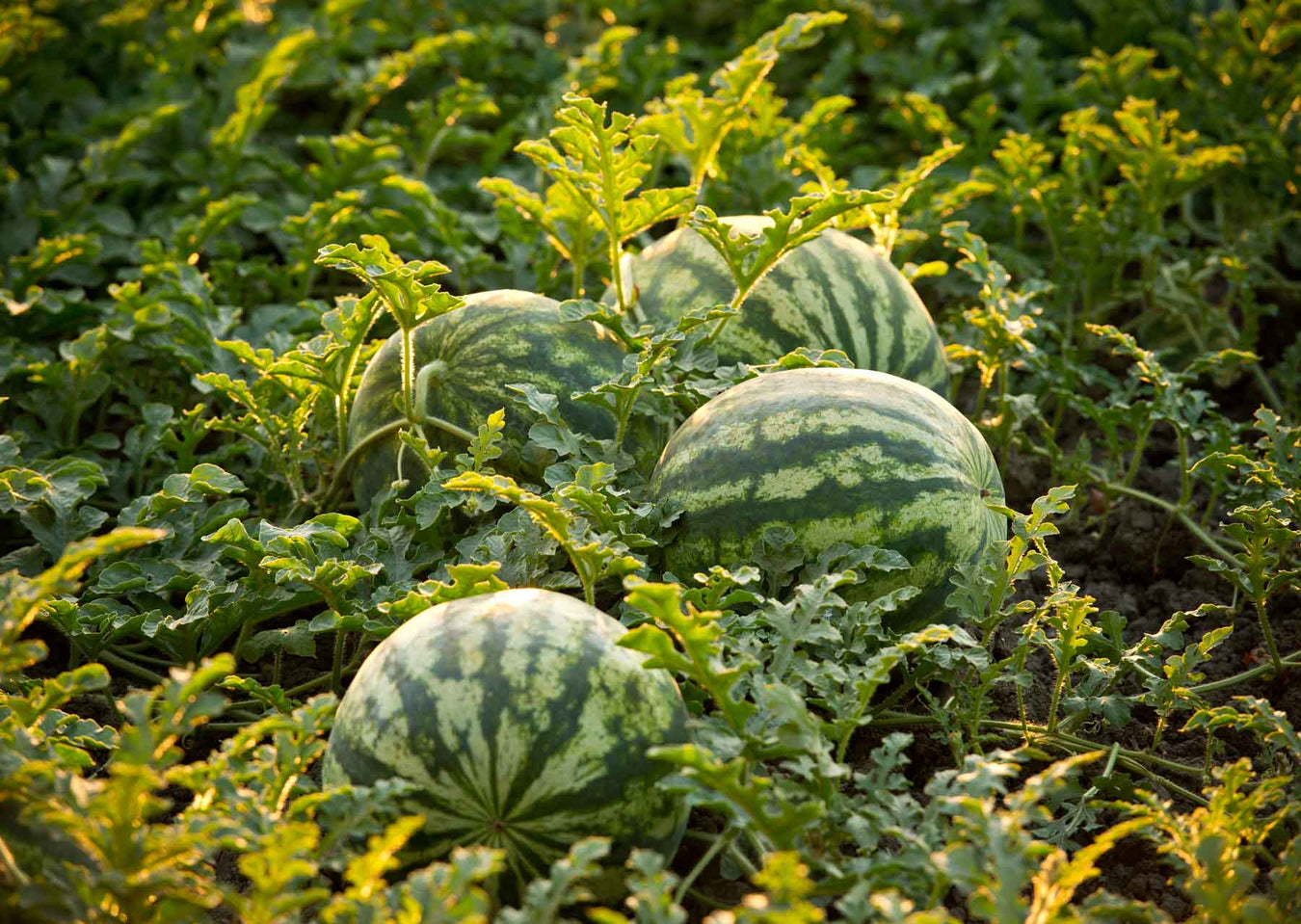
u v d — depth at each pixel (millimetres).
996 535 8031
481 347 8695
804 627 6934
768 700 6395
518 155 15102
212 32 15461
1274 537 8211
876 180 13367
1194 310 12516
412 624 6668
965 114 14039
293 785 6559
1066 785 7277
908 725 8336
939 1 17172
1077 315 12703
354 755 6418
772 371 8766
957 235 10594
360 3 15281
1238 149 12336
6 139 13727
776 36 10328
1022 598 9883
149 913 5723
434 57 15062
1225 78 14766
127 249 12680
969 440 8078
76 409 10234
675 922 5242
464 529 8633
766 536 7605
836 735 6578
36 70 14664
